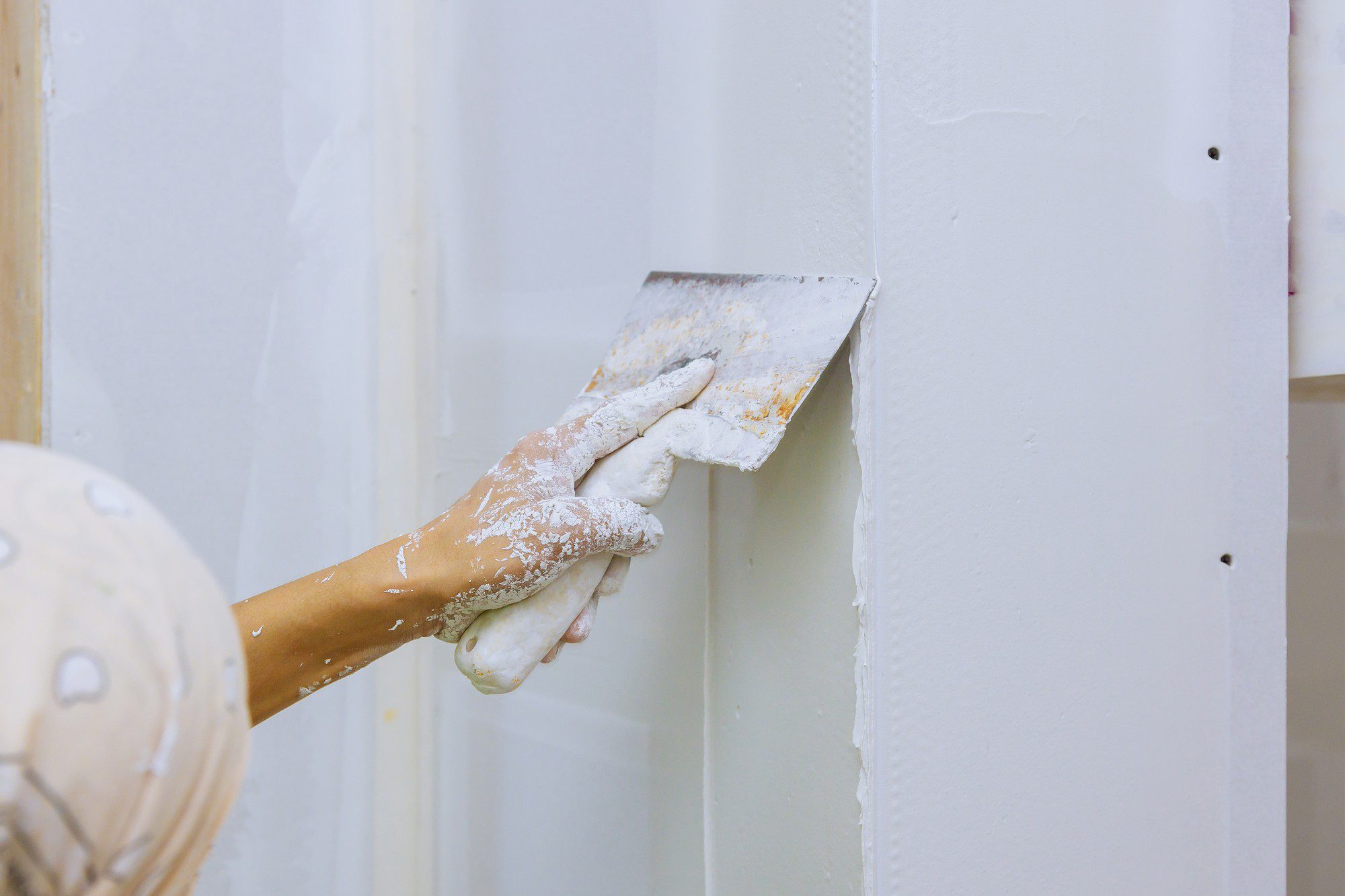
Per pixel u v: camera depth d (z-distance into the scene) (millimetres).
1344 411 1355
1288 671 1452
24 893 318
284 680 796
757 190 917
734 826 988
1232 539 1066
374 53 1350
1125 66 947
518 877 1305
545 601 814
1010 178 871
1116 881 1000
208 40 1237
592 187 1130
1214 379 1040
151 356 1235
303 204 1320
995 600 893
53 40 1145
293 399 1336
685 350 932
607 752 1158
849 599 832
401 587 776
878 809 831
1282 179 1059
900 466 824
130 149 1200
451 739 1412
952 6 823
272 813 1354
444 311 1373
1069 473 936
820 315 816
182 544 381
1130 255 966
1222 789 1078
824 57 833
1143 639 1006
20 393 1165
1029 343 897
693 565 1036
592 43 1121
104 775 319
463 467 1354
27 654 307
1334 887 1416
